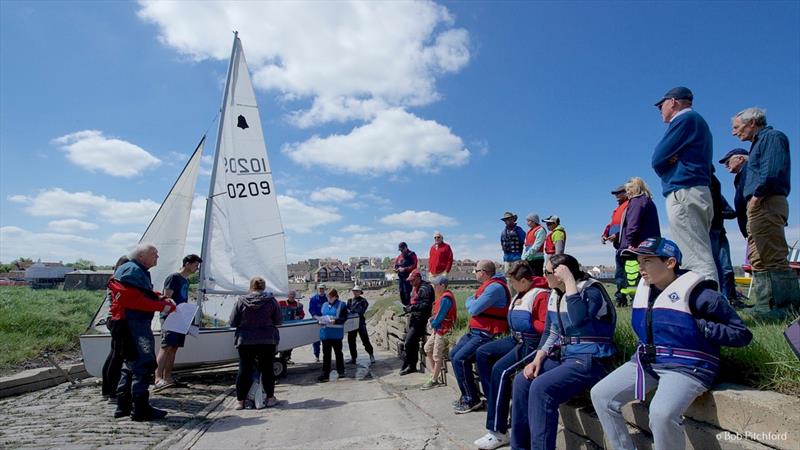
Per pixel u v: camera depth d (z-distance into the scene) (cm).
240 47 1155
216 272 1055
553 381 316
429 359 732
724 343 241
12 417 536
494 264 540
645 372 268
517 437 348
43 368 758
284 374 876
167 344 694
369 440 433
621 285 679
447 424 468
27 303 1238
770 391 245
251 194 1127
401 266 1074
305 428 491
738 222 466
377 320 1705
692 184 375
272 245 1138
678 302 259
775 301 389
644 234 530
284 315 1137
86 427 494
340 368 840
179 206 929
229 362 795
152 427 499
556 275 346
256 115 1163
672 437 239
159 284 899
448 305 652
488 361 461
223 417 554
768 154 389
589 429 332
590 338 330
